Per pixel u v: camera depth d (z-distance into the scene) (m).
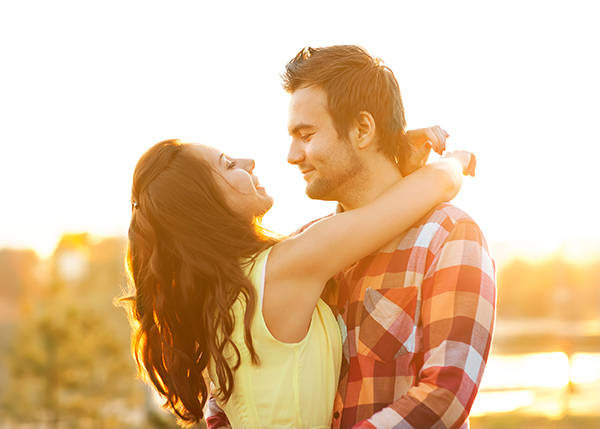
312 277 1.69
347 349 1.77
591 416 16.55
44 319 18.77
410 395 1.52
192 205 1.81
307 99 1.83
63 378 18.44
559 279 68.56
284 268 1.69
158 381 1.98
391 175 1.86
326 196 1.87
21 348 18.48
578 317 61.84
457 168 1.86
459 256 1.61
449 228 1.68
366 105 1.80
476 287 1.57
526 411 17.95
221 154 1.93
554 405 18.61
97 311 19.80
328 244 1.67
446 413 1.47
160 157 1.87
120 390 18.92
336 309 1.85
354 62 1.82
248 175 1.92
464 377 1.50
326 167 1.81
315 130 1.82
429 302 1.63
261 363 1.70
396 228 1.69
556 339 44.69
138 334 2.05
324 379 1.72
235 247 1.79
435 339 1.57
